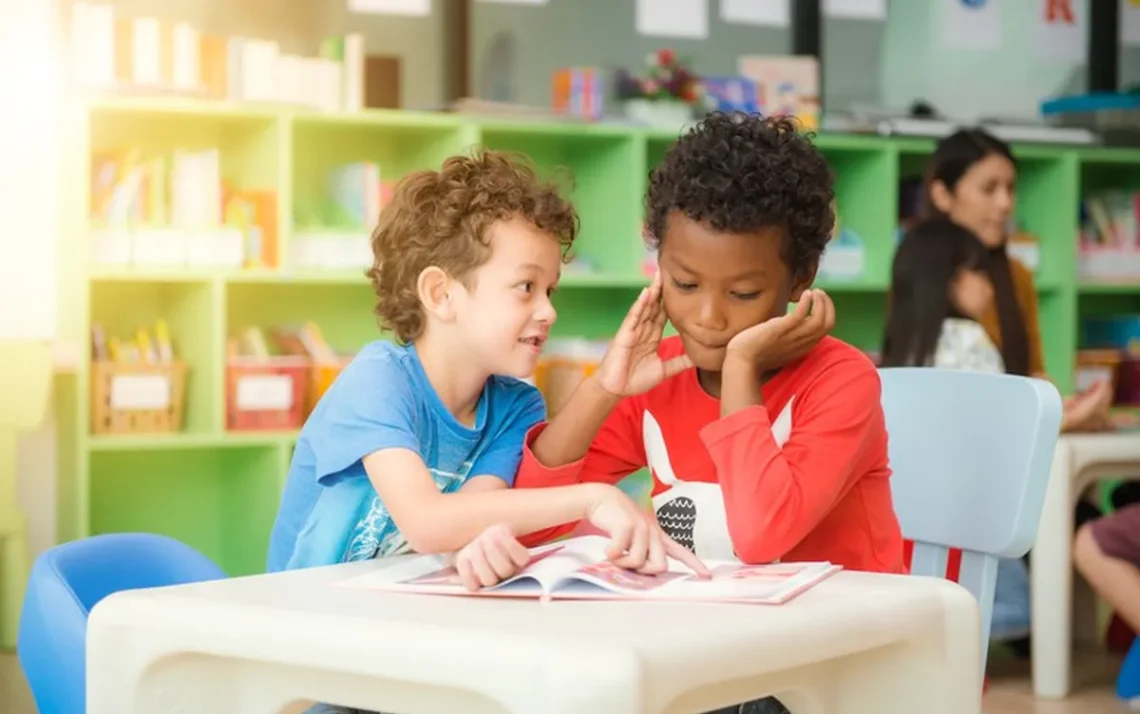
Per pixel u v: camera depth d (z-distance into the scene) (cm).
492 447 173
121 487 480
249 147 470
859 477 167
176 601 115
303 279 451
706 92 508
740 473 155
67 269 437
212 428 443
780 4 549
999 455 183
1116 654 415
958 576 190
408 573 131
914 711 121
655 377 167
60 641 138
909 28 568
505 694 97
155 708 117
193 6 471
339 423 155
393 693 108
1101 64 593
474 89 507
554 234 166
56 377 453
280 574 131
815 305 161
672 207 162
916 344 395
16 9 436
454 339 165
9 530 422
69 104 427
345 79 462
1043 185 547
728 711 143
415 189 168
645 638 98
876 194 520
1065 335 539
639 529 131
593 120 484
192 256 441
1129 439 367
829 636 109
